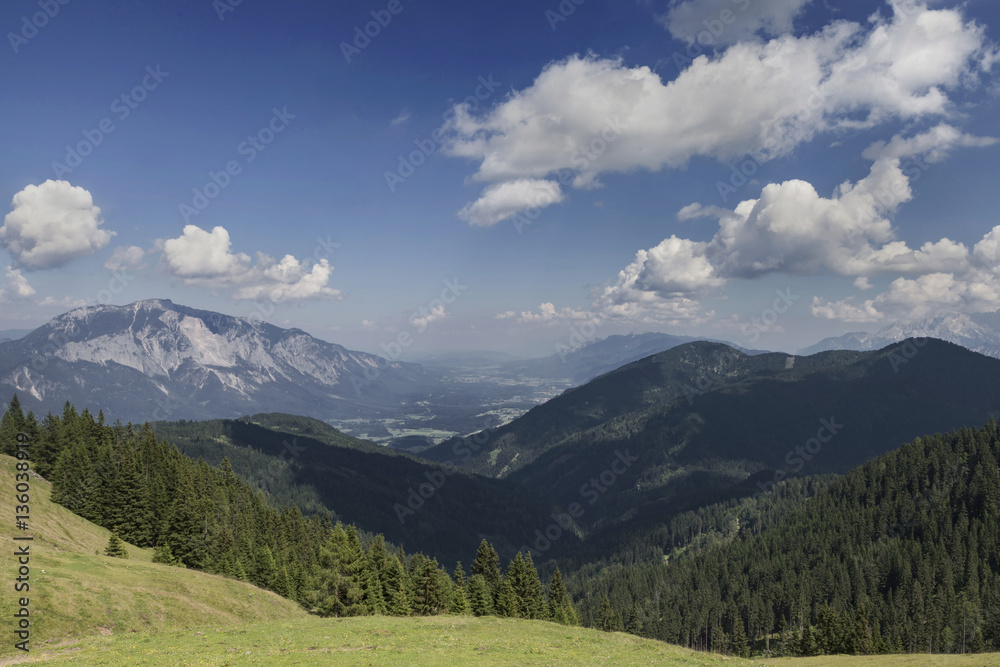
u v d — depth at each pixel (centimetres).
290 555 11706
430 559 9112
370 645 4094
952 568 16438
